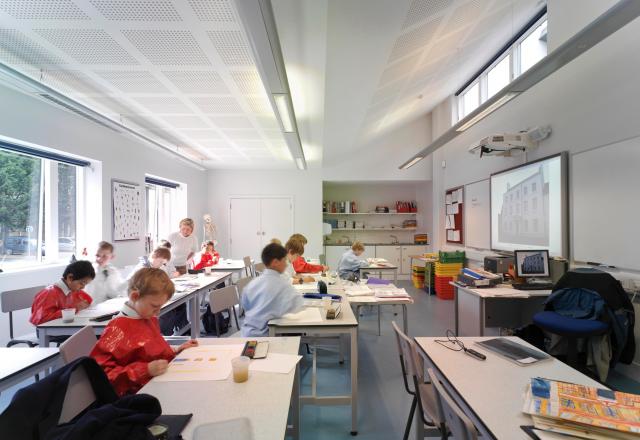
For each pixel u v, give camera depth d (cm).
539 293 314
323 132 502
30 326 332
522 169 416
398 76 411
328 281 371
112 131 453
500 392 126
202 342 173
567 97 344
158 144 452
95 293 324
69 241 407
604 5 301
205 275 441
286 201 777
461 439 104
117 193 464
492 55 509
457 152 618
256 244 776
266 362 146
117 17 208
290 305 227
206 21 213
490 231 497
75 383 97
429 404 165
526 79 238
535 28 433
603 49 300
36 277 342
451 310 506
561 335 265
